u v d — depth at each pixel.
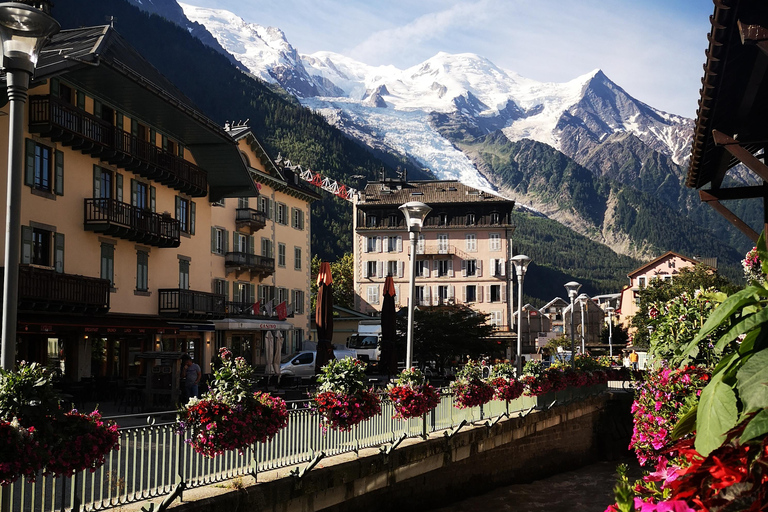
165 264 37.38
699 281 89.62
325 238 175.00
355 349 48.34
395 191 95.94
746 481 2.62
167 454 10.44
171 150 38.25
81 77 30.41
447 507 21.39
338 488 13.59
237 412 11.13
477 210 92.06
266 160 56.19
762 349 3.18
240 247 52.84
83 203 31.05
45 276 26.73
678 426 3.53
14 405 8.28
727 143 11.69
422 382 17.53
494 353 52.06
